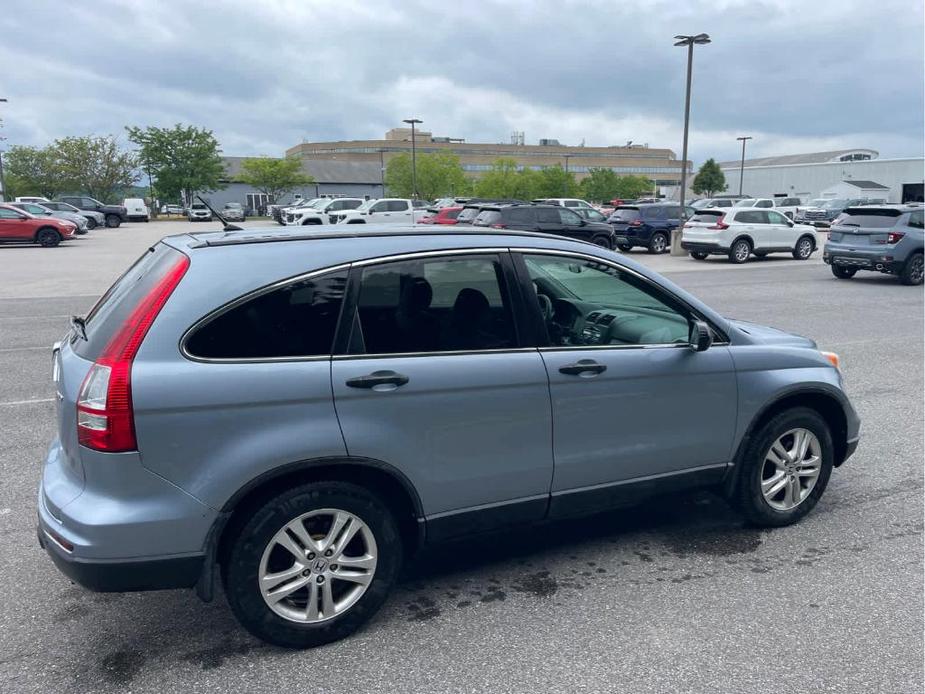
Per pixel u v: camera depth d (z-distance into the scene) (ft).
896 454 17.60
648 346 11.80
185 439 8.80
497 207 70.59
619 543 13.07
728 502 13.42
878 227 52.42
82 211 150.71
